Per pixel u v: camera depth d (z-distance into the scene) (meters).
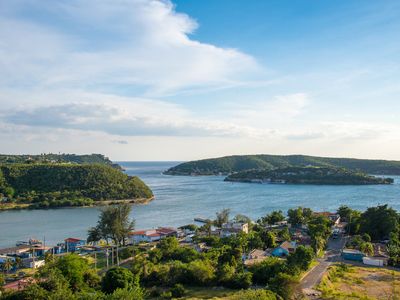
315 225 127.75
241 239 110.19
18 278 89.00
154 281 79.56
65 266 70.88
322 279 79.81
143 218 196.75
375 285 78.94
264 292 58.22
